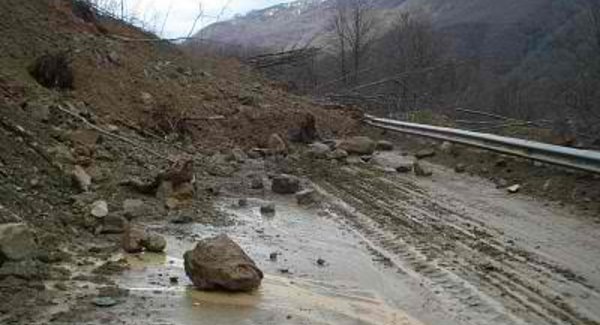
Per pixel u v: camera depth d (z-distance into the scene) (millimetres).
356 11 43344
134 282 6246
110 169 10172
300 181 11664
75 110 12000
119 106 13625
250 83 20031
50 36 14391
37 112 10734
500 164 11898
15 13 14102
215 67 20234
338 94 24406
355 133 17875
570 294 6129
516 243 7715
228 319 5473
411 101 29047
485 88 42156
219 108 15992
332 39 40156
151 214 8781
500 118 26844
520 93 40375
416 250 7602
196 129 14617
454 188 10930
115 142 11617
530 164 11375
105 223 7812
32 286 5754
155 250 7258
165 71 16578
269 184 11375
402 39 41844
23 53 13031
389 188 11070
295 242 8016
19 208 7484
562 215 8820
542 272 6727
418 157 14180
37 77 12609
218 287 6121
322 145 14938
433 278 6668
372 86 30484
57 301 5551
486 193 10438
